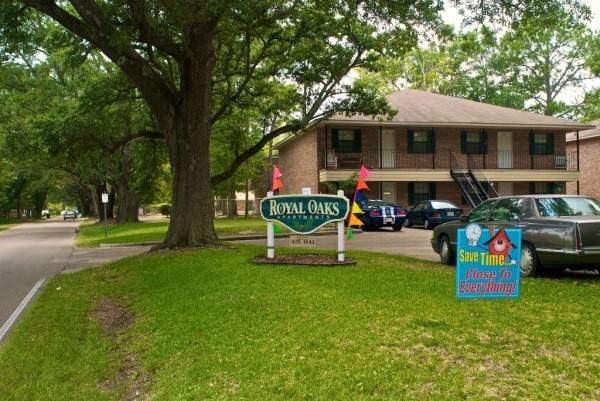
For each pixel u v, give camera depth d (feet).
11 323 25.64
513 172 94.38
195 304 23.70
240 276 28.37
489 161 97.45
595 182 108.99
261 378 14.83
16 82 95.81
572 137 113.80
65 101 94.94
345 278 27.02
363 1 42.98
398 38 47.70
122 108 57.16
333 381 13.80
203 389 14.82
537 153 99.25
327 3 42.32
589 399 11.75
